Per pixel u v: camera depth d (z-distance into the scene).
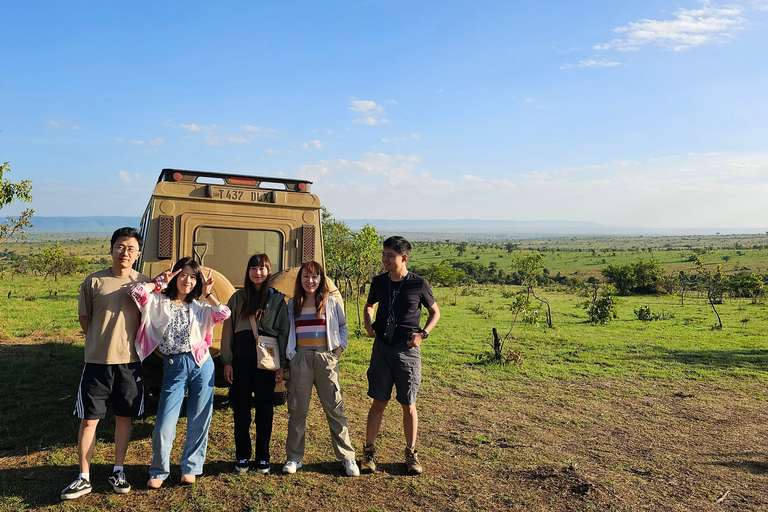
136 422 5.61
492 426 6.12
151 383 5.06
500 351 10.63
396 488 4.02
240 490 3.83
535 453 5.10
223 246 5.91
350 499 3.78
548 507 3.78
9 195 9.84
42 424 5.30
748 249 134.25
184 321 3.91
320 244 6.32
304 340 4.18
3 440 4.81
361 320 16.36
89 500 3.60
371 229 15.25
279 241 6.16
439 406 7.04
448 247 169.75
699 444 5.59
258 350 4.06
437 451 5.02
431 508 3.70
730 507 3.91
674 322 19.95
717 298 34.44
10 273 37.75
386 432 5.64
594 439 5.71
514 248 162.75
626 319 21.47
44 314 15.59
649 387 8.61
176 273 3.96
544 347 12.88
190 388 3.97
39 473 4.06
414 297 4.27
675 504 3.93
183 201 5.77
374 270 19.45
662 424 6.40
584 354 11.89
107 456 4.49
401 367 4.24
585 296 35.47
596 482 4.25
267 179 6.15
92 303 3.73
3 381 7.16
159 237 5.66
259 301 4.09
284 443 4.99
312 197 6.30
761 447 5.50
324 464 4.47
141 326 3.78
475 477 4.35
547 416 6.69
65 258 37.62
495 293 39.88
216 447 4.82
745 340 14.61
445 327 16.88
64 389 6.83
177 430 5.35
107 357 3.68
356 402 6.98
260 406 4.18
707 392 8.29
